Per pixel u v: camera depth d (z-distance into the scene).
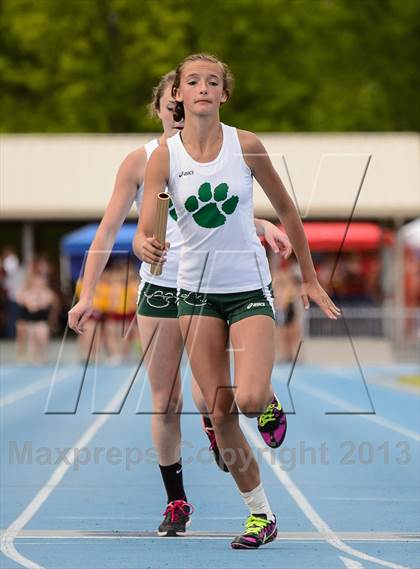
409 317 47.25
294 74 80.19
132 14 77.44
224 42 78.44
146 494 17.28
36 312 47.22
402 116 84.12
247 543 12.98
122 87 77.81
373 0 83.25
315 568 12.02
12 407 31.30
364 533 14.18
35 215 59.31
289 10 79.75
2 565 12.20
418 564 12.24
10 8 79.00
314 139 59.09
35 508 15.98
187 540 13.62
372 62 83.06
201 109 11.77
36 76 78.69
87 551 12.94
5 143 61.19
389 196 57.69
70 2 77.12
